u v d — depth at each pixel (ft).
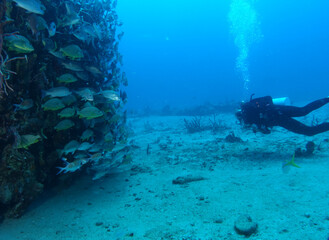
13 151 11.81
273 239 8.46
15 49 10.97
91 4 17.10
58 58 13.82
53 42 13.43
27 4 10.27
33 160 12.79
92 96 13.60
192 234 9.50
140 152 26.78
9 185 11.79
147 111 91.20
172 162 21.79
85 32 14.87
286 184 13.51
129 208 12.87
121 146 16.20
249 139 28.89
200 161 21.31
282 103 21.39
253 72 297.74
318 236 8.24
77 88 15.56
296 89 136.05
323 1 316.19
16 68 11.72
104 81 17.54
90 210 13.07
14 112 12.00
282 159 19.44
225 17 394.93
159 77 499.10
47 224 11.67
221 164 19.89
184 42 469.16
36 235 10.68
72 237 10.34
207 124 45.57
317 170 15.07
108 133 15.69
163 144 30.32
